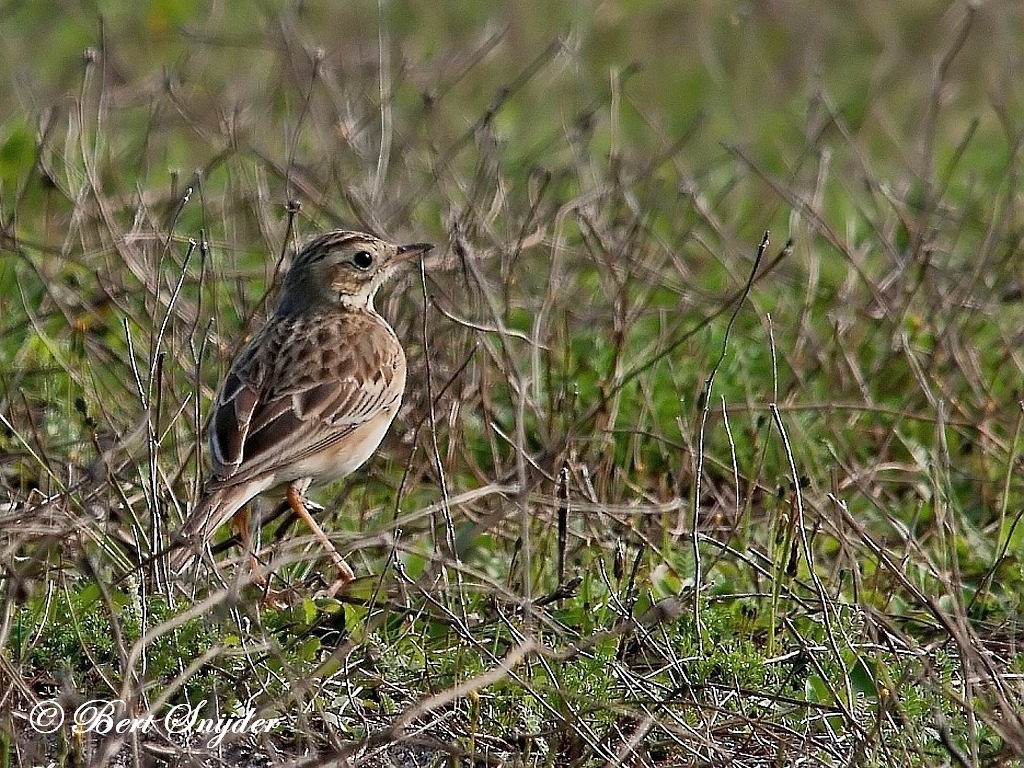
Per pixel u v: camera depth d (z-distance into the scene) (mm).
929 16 25234
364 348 12828
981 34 24500
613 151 17375
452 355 14273
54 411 13406
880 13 25547
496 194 16500
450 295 14828
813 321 15930
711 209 17891
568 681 10172
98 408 13305
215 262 15453
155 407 12492
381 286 14742
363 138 17812
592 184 17844
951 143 21281
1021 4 24891
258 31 21953
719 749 9781
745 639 11266
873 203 18172
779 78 23219
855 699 10398
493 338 14594
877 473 13812
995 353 15625
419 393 13945
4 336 14266
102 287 14062
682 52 24484
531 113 20578
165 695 9203
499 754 9953
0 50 22297
